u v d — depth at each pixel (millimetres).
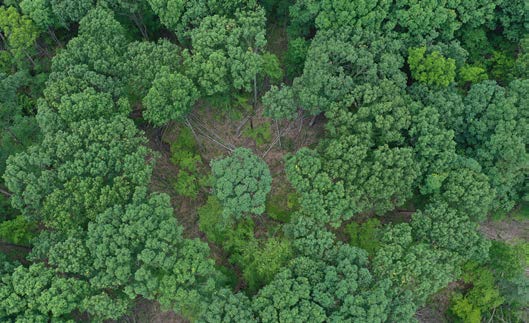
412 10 42781
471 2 44500
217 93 46125
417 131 41000
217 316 36469
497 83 47656
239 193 39750
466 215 39562
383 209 41156
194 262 36906
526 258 42281
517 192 43750
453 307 43781
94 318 36781
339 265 38062
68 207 37125
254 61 42281
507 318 43562
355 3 42188
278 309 37125
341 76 41125
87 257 36781
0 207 42438
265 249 40312
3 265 37781
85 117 39719
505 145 40188
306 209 40219
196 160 47219
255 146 48750
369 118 40969
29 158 37906
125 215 36875
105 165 38312
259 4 49969
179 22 45438
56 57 42531
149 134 48750
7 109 42906
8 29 45188
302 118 46812
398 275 37938
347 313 36312
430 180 40312
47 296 34688
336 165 39500
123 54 43406
